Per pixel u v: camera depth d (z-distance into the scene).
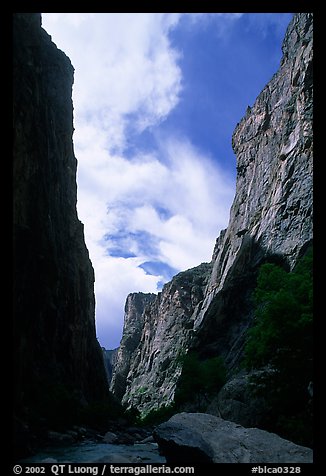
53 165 67.38
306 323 21.27
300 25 107.19
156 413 80.44
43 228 51.00
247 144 121.50
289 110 97.50
